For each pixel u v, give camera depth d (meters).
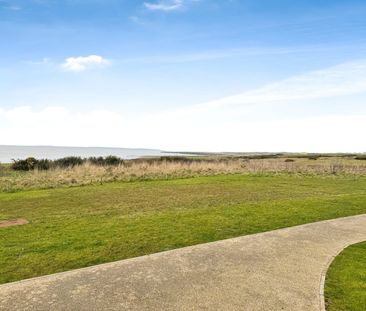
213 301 5.11
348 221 10.24
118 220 10.29
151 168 26.22
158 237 8.47
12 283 5.65
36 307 4.88
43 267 6.52
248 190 17.45
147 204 13.34
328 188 18.72
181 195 15.65
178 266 6.44
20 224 9.90
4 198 14.78
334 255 7.16
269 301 5.13
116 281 5.76
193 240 8.28
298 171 28.06
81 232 8.92
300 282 5.80
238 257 6.96
